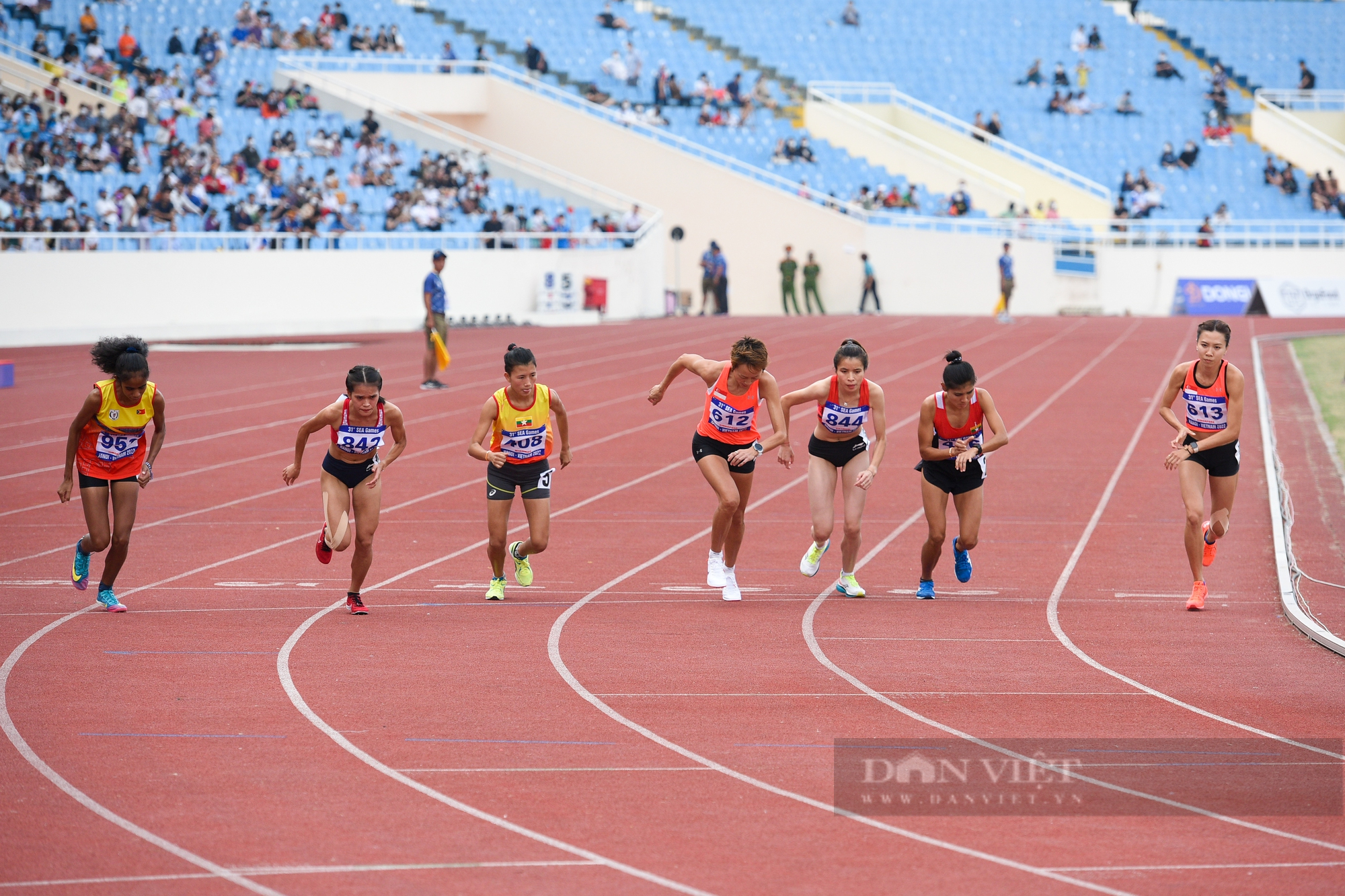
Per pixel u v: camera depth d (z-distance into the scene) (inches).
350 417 971.3
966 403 1032.2
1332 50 5428.2
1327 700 799.7
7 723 740.0
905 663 882.1
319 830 591.8
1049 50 5187.0
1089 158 4724.4
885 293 4313.5
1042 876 546.9
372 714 762.8
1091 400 2228.1
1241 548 1268.5
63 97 3656.5
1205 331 1022.4
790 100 4847.4
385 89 4308.6
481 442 1040.8
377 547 1296.8
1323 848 577.0
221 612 1025.5
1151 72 5128.0
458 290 3705.7
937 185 4534.9
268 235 3526.1
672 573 1184.2
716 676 849.5
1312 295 4089.6
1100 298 4367.6
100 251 3371.1
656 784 653.3
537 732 732.7
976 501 1062.4
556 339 3213.6
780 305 4343.0
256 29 4195.4
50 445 1849.2
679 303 4242.1
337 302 3617.1
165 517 1427.2
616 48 4776.1
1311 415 2016.5
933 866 556.7
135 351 991.0
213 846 573.6
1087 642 943.7
